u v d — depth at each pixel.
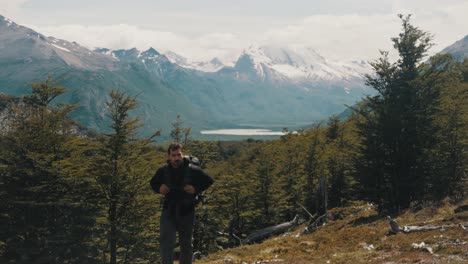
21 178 26.50
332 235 18.56
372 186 33.03
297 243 19.00
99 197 26.81
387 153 32.31
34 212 26.86
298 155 54.19
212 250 37.06
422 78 32.25
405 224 18.77
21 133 26.62
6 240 25.47
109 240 26.72
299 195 51.88
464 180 35.78
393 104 32.72
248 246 20.62
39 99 28.81
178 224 7.51
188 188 7.37
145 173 27.22
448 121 35.31
